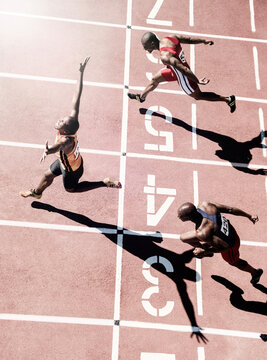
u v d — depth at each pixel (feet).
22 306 23.29
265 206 27.68
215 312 24.21
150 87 28.58
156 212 26.78
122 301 23.97
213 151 29.30
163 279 24.81
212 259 25.70
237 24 35.27
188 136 29.66
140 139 29.14
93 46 32.63
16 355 22.13
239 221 27.02
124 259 25.13
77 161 23.15
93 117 29.53
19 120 28.84
